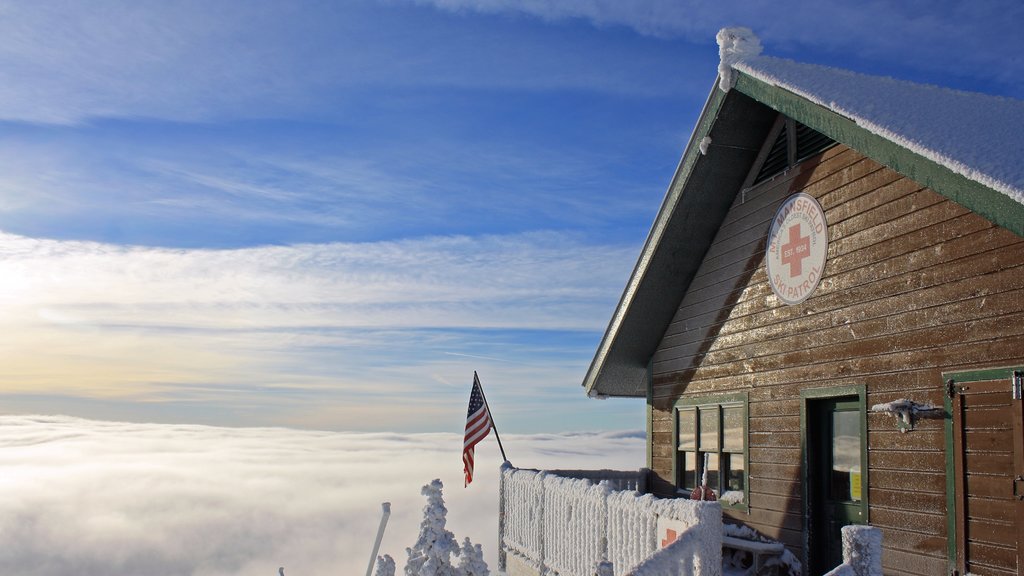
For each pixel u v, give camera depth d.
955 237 7.73
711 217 11.98
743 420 11.19
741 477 11.36
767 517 10.50
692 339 12.75
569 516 10.99
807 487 9.72
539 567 12.01
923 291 8.08
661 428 13.62
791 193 10.38
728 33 10.46
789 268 10.32
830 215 9.55
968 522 7.34
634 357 14.12
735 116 10.73
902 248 8.38
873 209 8.84
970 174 6.47
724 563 10.81
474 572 8.50
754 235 11.19
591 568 10.11
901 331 8.33
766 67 9.79
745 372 11.23
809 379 9.79
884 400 8.49
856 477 9.12
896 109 8.02
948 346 7.72
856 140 7.98
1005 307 7.15
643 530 8.72
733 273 11.68
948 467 7.59
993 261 7.31
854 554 5.70
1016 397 6.93
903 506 8.14
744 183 11.55
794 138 10.38
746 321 11.29
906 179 8.39
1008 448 6.99
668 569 7.11
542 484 12.10
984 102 9.21
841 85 9.09
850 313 9.11
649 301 13.13
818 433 9.82
